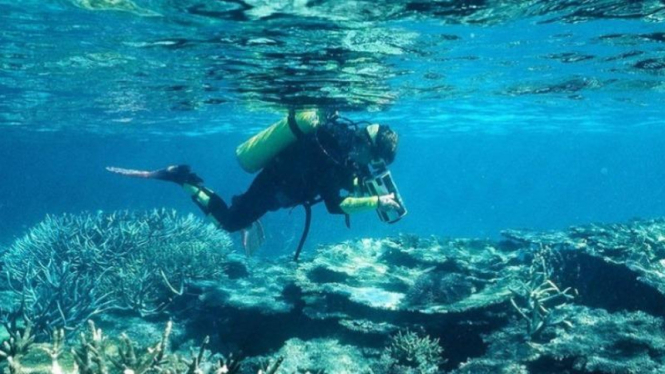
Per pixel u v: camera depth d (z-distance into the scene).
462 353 8.12
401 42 10.44
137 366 4.05
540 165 164.00
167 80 14.91
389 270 10.64
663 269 9.16
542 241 12.18
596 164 158.62
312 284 9.43
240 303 8.95
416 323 8.29
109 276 10.91
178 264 10.94
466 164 147.50
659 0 8.25
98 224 13.65
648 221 15.99
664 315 7.77
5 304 9.52
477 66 13.65
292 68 12.64
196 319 9.57
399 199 6.52
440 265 10.68
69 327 8.50
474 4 8.20
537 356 6.69
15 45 10.95
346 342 8.29
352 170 6.45
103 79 15.16
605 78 16.39
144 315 9.74
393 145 6.41
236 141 54.31
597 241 11.21
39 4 8.04
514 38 10.63
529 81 16.58
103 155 83.12
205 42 10.20
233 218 7.32
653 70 14.86
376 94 17.05
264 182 6.99
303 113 6.68
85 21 8.90
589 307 8.80
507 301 8.65
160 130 38.03
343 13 8.28
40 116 27.41
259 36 9.69
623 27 9.98
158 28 9.22
